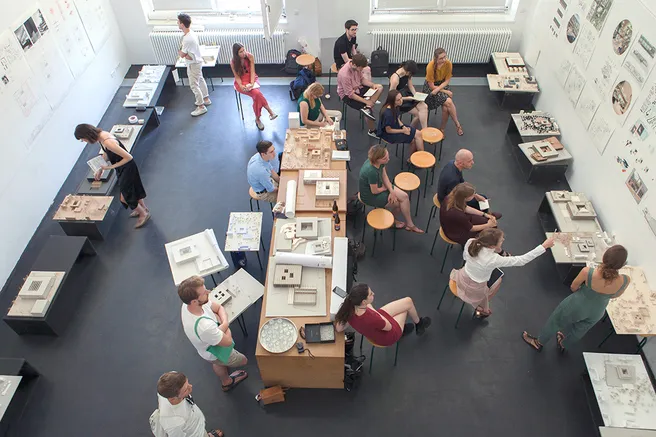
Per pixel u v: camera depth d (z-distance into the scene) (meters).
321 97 8.72
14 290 5.93
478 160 7.44
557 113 7.29
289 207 5.31
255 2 8.95
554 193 6.19
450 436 4.54
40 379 5.04
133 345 5.30
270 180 5.85
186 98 8.80
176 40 8.87
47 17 6.75
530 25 8.41
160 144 7.83
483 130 7.99
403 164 7.43
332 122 7.06
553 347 5.19
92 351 5.26
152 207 6.82
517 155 7.51
